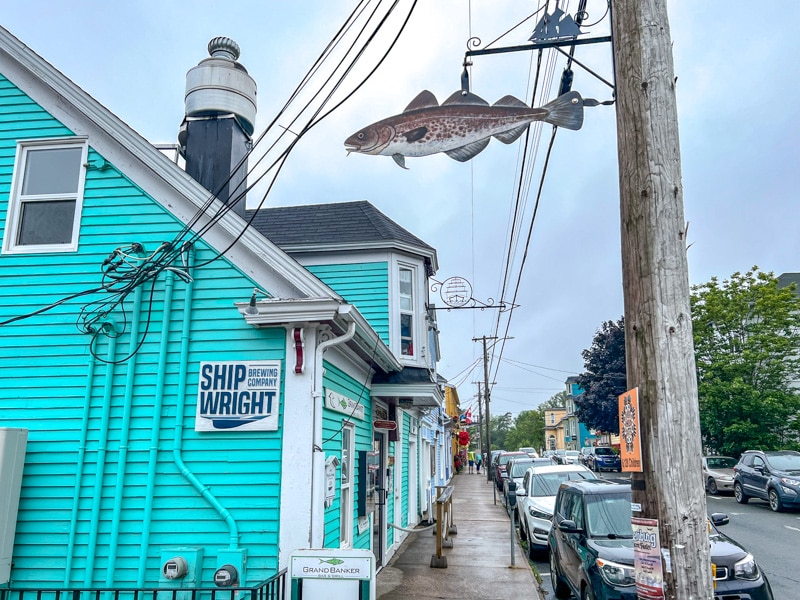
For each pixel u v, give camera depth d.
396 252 12.88
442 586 9.23
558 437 92.19
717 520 8.05
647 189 3.90
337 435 7.63
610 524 7.55
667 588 3.47
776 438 26.39
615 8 4.27
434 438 25.11
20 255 7.33
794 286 28.23
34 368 6.98
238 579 6.11
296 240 12.86
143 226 7.29
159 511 6.41
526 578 9.76
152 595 6.17
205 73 8.57
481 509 20.28
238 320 6.85
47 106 7.67
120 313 7.02
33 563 6.43
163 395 6.75
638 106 4.02
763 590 6.48
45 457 6.71
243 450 6.49
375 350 8.11
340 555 5.16
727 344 28.80
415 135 4.57
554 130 7.20
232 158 8.38
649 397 3.68
